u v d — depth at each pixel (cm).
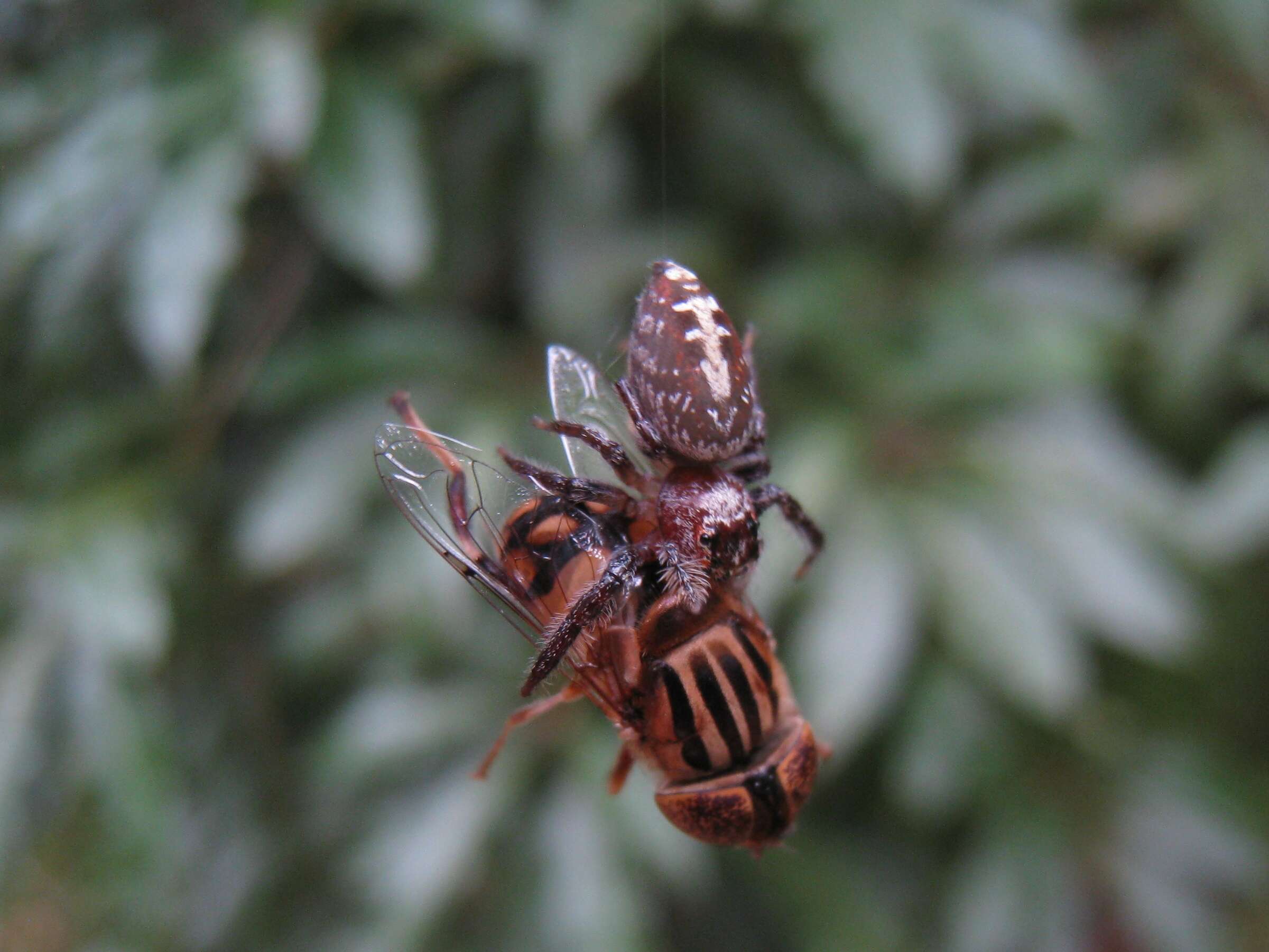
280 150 11
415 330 11
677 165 12
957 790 12
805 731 9
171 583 11
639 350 9
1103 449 11
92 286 11
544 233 11
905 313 12
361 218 11
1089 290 12
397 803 11
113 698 11
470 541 9
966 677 12
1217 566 12
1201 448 13
